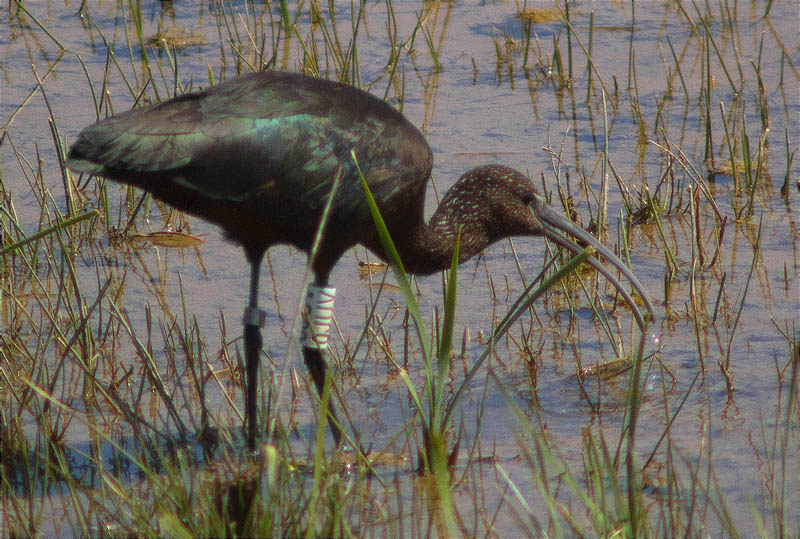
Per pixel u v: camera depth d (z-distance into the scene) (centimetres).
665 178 1354
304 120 875
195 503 757
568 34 1777
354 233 927
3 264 1208
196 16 2073
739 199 1388
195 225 1374
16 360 1011
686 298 1155
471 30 2019
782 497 737
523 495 805
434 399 796
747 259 1236
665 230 1319
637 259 1253
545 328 1108
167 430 866
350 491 762
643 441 884
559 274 783
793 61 1814
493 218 1050
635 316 1048
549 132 1591
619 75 1803
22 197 1385
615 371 1004
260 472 681
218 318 1131
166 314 1138
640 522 724
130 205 1395
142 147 814
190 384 994
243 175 849
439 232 1027
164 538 716
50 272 1223
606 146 1284
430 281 1223
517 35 1988
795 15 2038
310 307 943
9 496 795
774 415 913
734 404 938
